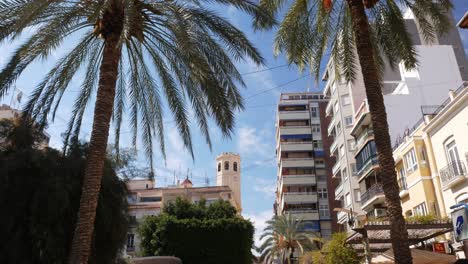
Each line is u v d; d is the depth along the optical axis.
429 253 17.25
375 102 11.35
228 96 13.45
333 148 51.22
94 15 10.87
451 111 22.64
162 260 25.62
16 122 13.34
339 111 47.91
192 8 12.60
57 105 13.75
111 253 12.86
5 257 11.02
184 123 14.30
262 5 13.68
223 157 91.38
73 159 12.76
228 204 36.09
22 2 10.77
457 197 22.45
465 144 21.47
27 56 12.21
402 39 14.42
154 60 13.91
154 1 12.51
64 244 11.62
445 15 13.77
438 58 37.75
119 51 11.55
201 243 31.17
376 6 14.70
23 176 11.59
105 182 13.05
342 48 16.30
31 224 11.12
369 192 35.16
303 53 15.05
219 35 12.87
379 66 15.77
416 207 26.88
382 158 10.78
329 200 65.50
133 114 15.57
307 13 14.72
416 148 26.38
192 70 13.02
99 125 10.55
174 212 35.12
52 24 11.57
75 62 13.79
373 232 19.33
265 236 57.94
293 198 65.50
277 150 79.25
